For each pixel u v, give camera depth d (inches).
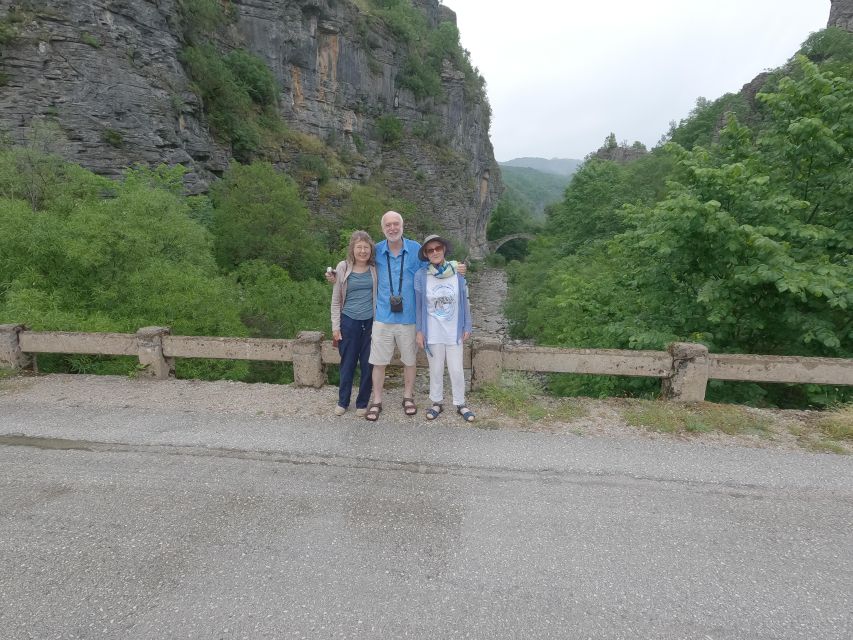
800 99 247.8
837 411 177.0
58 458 148.4
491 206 4173.2
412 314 168.7
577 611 90.6
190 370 365.7
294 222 984.9
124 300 374.0
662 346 238.5
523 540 110.7
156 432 165.2
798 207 228.8
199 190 1058.1
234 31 1670.8
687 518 118.8
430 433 163.8
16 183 470.0
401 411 182.5
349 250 168.1
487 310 1577.3
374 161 2445.9
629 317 292.5
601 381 311.3
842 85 236.8
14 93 794.8
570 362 192.2
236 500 126.6
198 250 519.2
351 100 2274.9
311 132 2031.3
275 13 1785.2
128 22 943.0
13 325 226.1
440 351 169.6
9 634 85.5
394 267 165.2
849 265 215.8
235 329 438.6
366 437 161.0
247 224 930.1
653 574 100.2
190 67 1205.7
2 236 338.3
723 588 96.3
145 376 218.8
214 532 113.7
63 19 839.1
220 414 179.9
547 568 101.7
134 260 391.5
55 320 285.1
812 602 92.8
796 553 106.7
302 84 1971.0
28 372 226.4
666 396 189.9
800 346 231.1
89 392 202.1
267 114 1720.0
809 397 211.0
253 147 1453.0
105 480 136.3
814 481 134.3
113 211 417.1
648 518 118.8
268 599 93.3
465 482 134.4
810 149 238.2
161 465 144.2
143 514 120.8
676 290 270.1
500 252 3782.0
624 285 333.4
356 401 182.9
